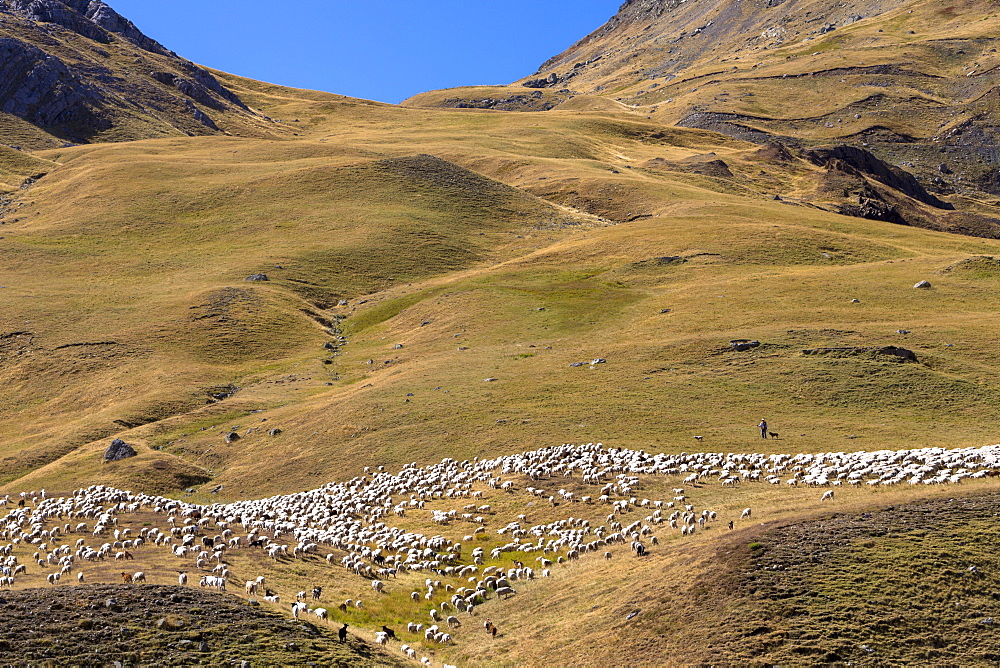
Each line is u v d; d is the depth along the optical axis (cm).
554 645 2966
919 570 2923
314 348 10306
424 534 4553
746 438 5619
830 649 2569
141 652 2573
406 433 6575
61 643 2567
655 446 5562
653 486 4788
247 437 7325
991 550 3017
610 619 3022
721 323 8706
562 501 4775
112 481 6350
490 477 5431
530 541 4266
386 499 5294
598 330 9188
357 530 4619
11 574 3456
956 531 3172
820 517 3472
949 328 7812
